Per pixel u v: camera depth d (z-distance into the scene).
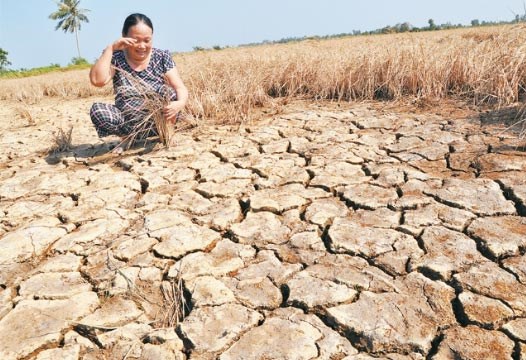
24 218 2.27
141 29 2.89
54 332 1.42
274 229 1.99
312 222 2.01
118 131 3.21
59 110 6.14
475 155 2.55
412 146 2.84
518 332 1.29
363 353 1.29
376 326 1.36
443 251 1.70
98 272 1.74
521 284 1.48
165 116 3.10
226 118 3.96
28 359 1.33
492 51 4.18
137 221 2.14
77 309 1.53
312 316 1.44
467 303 1.41
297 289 1.56
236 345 1.33
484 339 1.28
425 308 1.42
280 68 5.23
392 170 2.47
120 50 3.11
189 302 1.56
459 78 4.07
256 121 3.84
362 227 1.92
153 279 1.68
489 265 1.59
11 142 3.97
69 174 2.83
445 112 3.55
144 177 2.67
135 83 3.02
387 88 4.38
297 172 2.60
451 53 4.38
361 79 4.57
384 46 5.21
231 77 4.70
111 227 2.08
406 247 1.75
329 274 1.63
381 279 1.57
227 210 2.19
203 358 1.30
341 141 3.09
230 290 1.59
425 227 1.87
